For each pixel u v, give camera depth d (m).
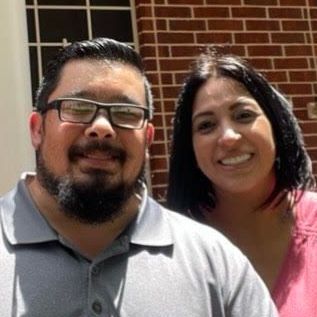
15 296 0.64
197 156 0.98
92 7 1.84
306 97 1.90
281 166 0.99
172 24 1.82
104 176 0.69
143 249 0.71
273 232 0.98
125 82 0.71
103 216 0.70
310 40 1.93
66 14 1.83
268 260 0.97
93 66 0.71
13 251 0.67
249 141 0.95
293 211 0.98
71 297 0.65
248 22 1.88
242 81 0.96
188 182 1.02
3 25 1.48
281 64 1.89
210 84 0.97
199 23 1.84
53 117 0.70
